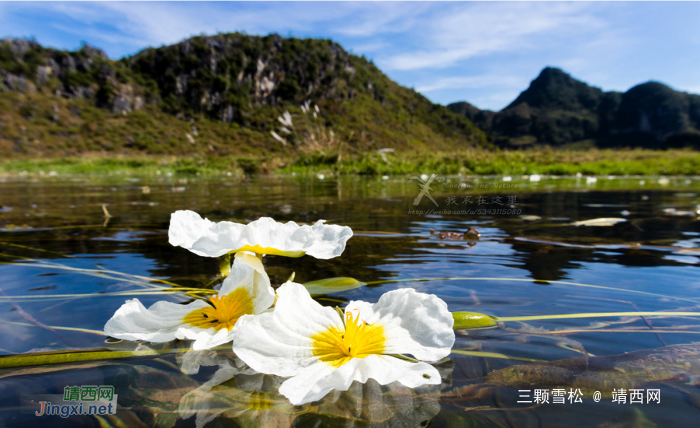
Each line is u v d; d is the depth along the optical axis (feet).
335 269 5.51
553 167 52.29
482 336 3.15
